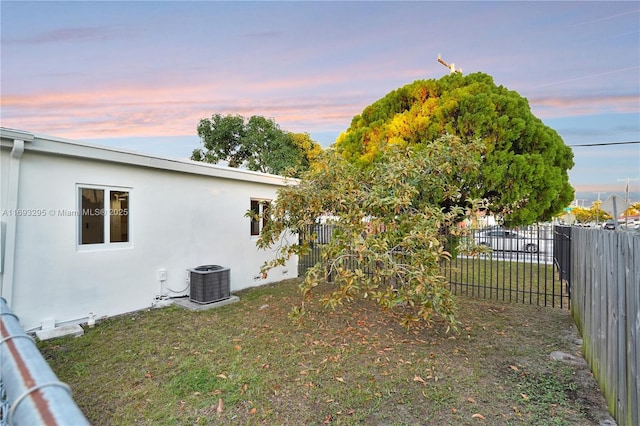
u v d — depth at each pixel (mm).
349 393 3102
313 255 10047
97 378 3324
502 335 4660
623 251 2535
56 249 4660
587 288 3908
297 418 2721
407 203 4508
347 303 6176
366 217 5082
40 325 4484
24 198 4352
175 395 3027
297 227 5430
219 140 17812
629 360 2336
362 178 5641
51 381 843
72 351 3955
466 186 8688
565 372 3529
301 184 5293
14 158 4191
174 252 6262
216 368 3555
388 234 4484
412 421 2689
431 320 4875
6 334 1139
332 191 4938
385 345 4266
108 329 4719
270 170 17297
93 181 5074
